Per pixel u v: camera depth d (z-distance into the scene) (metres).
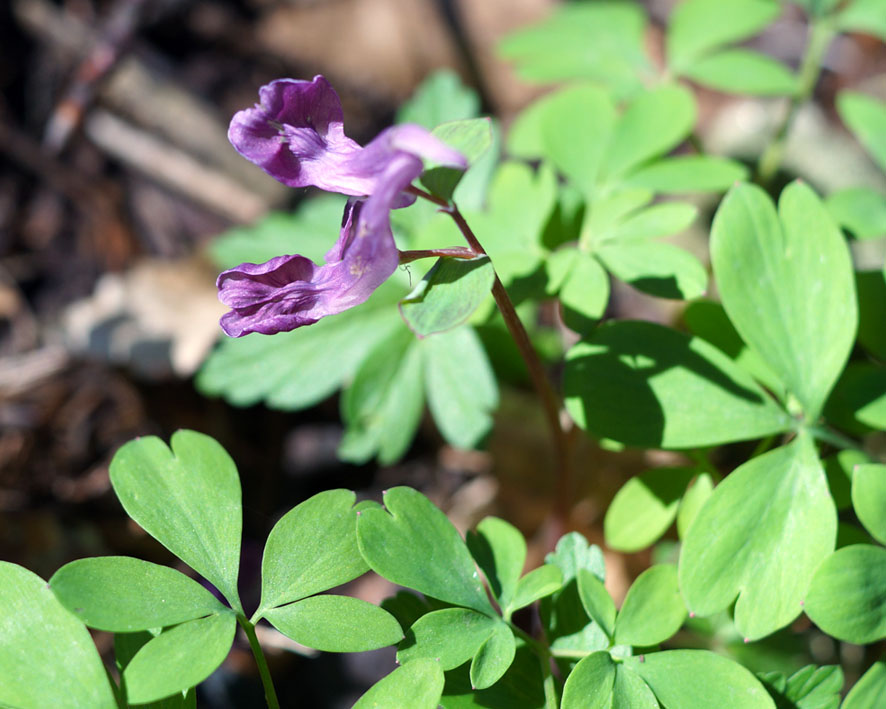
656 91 0.24
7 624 0.18
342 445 0.24
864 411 0.21
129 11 0.33
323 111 0.19
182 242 0.32
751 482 0.20
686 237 0.31
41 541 0.26
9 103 0.33
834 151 0.32
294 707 0.23
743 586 0.19
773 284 0.20
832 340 0.20
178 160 0.32
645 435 0.20
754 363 0.21
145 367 0.28
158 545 0.26
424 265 0.24
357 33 0.37
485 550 0.20
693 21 0.27
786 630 0.23
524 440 0.27
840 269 0.20
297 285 0.19
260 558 0.26
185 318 0.29
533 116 0.27
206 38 0.35
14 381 0.27
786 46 0.37
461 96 0.27
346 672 0.24
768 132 0.33
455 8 0.38
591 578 0.20
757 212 0.21
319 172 0.19
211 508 0.19
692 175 0.23
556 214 0.25
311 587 0.19
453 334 0.24
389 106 0.37
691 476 0.22
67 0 0.34
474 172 0.25
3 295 0.30
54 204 0.32
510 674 0.19
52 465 0.27
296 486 0.27
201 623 0.18
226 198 0.32
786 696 0.19
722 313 0.22
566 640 0.20
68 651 0.18
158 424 0.28
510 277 0.22
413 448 0.28
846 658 0.23
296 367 0.24
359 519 0.19
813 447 0.20
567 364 0.21
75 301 0.30
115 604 0.18
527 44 0.28
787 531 0.20
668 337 0.21
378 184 0.18
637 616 0.19
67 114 0.32
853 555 0.19
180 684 0.18
